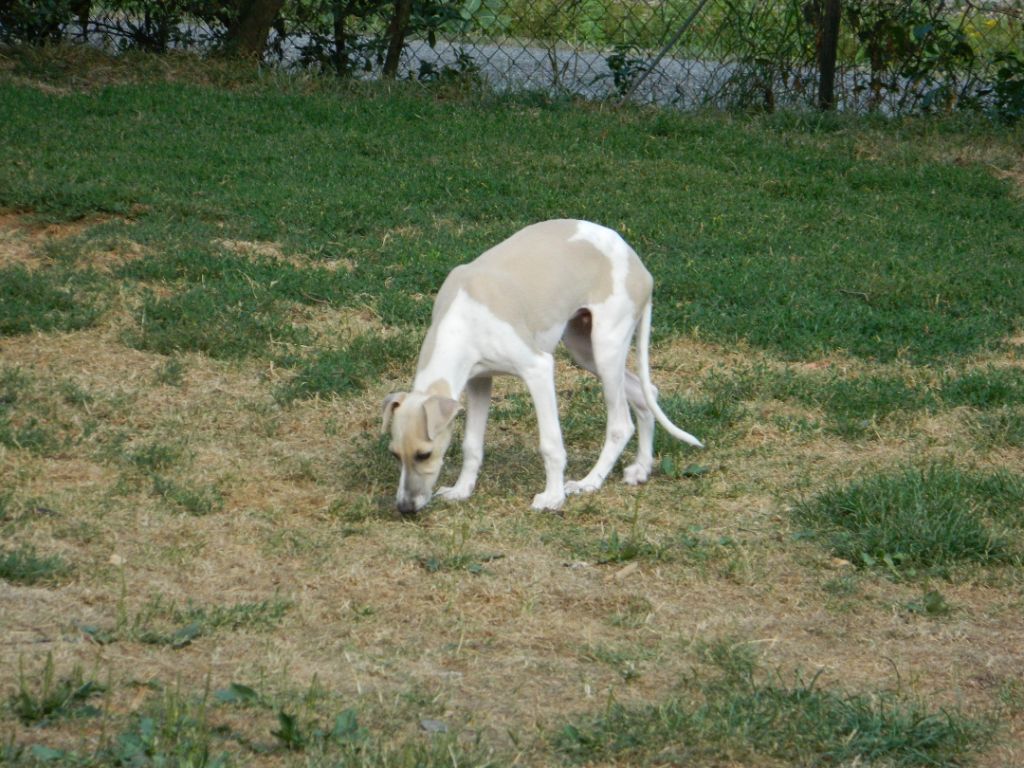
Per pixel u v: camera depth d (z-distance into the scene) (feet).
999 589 23.49
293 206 44.29
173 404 30.07
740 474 28.43
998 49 65.67
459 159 52.80
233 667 18.89
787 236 46.32
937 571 23.84
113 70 61.82
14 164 45.50
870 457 29.48
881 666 20.68
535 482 27.91
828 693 19.24
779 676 19.77
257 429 29.22
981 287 42.06
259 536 23.88
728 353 35.81
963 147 59.93
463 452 26.99
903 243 47.03
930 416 31.76
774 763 17.54
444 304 25.68
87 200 41.88
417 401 24.17
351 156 52.29
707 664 20.34
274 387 31.45
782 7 64.64
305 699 17.99
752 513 26.43
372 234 43.27
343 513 25.20
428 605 21.65
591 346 28.07
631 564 23.70
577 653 20.38
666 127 60.08
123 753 15.87
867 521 25.34
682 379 34.01
